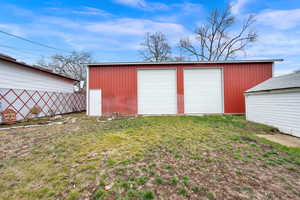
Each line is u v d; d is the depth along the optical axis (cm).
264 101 550
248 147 311
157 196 158
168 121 629
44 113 845
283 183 183
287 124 442
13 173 213
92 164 234
